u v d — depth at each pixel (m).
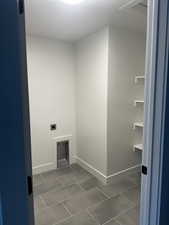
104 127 2.57
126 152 2.79
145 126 1.11
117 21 2.20
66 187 2.55
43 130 3.02
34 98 2.87
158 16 0.98
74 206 2.12
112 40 2.39
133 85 2.71
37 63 2.83
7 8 0.53
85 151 3.12
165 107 1.03
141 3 1.75
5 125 0.56
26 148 0.66
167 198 1.16
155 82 1.03
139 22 2.25
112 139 2.61
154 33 1.00
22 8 0.65
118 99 2.58
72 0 1.68
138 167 2.97
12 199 0.59
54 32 2.60
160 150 1.06
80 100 3.12
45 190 2.48
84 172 3.03
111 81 2.47
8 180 0.57
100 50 2.51
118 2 1.72
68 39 2.94
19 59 0.57
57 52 3.00
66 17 2.07
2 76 0.54
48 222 1.86
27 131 0.68
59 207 2.10
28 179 0.68
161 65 1.00
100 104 2.61
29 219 0.67
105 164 2.61
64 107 3.19
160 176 1.08
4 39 0.53
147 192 1.13
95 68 2.65
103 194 2.36
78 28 2.44
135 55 2.66
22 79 0.63
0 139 0.55
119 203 2.16
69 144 3.31
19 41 0.57
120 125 2.66
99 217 1.92
